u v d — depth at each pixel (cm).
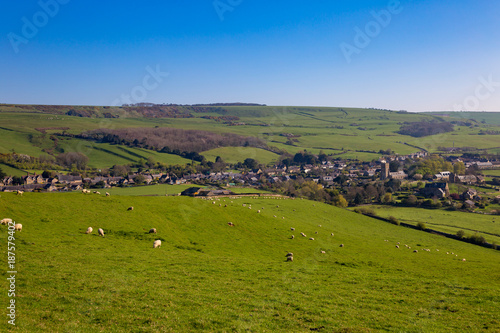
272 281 3166
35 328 1825
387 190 17825
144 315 2152
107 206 5075
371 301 2802
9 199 4422
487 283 3891
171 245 4266
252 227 5869
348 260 4628
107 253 3456
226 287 2853
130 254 3544
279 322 2253
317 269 3894
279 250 4869
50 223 4081
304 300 2702
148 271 3069
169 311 2244
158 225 4834
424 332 2222
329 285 3206
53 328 1864
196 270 3294
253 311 2391
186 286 2777
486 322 2433
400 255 5588
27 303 2116
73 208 4703
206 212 5978
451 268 4828
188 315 2216
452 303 2845
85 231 4081
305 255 4734
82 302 2238
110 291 2467
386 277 3662
